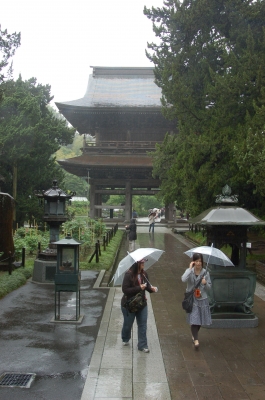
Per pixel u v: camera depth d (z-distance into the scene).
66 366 6.30
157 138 44.69
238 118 16.95
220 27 18.31
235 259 9.68
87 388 5.51
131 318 6.99
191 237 29.58
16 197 29.38
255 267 15.42
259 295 11.73
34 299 10.73
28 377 5.90
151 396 5.30
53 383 5.71
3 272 13.69
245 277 8.46
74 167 41.41
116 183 43.31
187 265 17.92
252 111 16.47
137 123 43.84
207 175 16.75
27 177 30.86
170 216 46.56
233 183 16.22
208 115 18.12
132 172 42.56
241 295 8.48
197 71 19.17
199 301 7.16
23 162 29.47
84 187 79.25
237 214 8.68
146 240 29.80
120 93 46.81
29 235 22.48
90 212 42.97
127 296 6.95
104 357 6.63
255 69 15.75
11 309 9.68
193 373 6.09
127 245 26.86
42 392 5.45
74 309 9.69
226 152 16.36
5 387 5.58
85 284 12.81
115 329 8.13
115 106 42.62
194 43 19.23
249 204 17.88
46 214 13.67
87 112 42.16
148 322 8.80
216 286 8.44
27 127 28.14
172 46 20.67
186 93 18.53
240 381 5.82
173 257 20.55
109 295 11.24
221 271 8.62
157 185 43.56
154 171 30.05
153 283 13.66
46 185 32.94
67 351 6.93
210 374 6.05
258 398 5.31
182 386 5.65
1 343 7.30
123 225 43.06
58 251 8.62
